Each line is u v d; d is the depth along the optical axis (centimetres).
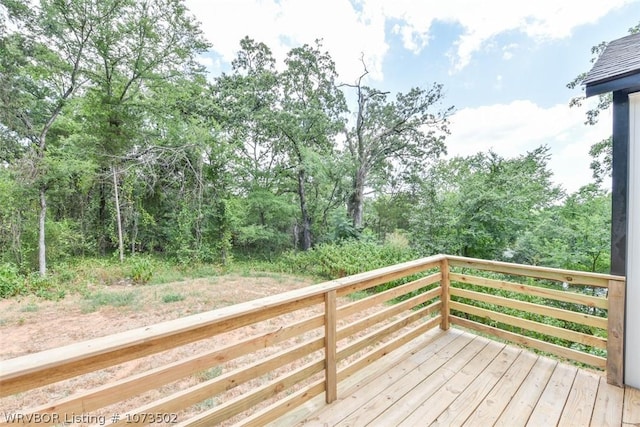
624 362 209
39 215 788
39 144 832
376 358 234
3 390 87
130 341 111
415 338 286
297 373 178
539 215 679
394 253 734
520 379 217
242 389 268
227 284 692
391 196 1523
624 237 209
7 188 699
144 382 119
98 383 276
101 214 999
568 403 190
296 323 176
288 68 1196
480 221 686
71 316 463
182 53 954
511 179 716
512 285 269
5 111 746
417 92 1246
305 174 1184
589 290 472
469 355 253
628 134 209
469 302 424
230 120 1126
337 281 204
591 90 220
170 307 507
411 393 201
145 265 751
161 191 1006
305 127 1182
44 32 782
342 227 1127
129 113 956
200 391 137
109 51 883
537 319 377
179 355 336
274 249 1213
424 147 1316
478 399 195
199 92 1059
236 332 404
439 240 732
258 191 1134
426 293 292
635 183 207
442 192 794
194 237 966
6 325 424
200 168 944
